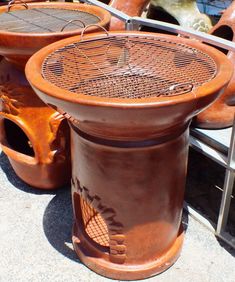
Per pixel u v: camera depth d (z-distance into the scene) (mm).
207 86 1303
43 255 1873
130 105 1188
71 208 2145
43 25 1948
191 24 2637
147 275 1736
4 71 1968
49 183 2197
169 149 1487
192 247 1907
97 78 1567
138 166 1466
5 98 1990
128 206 1554
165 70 1595
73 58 1627
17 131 2363
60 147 2055
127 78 1585
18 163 2154
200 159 2531
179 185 1631
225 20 2021
